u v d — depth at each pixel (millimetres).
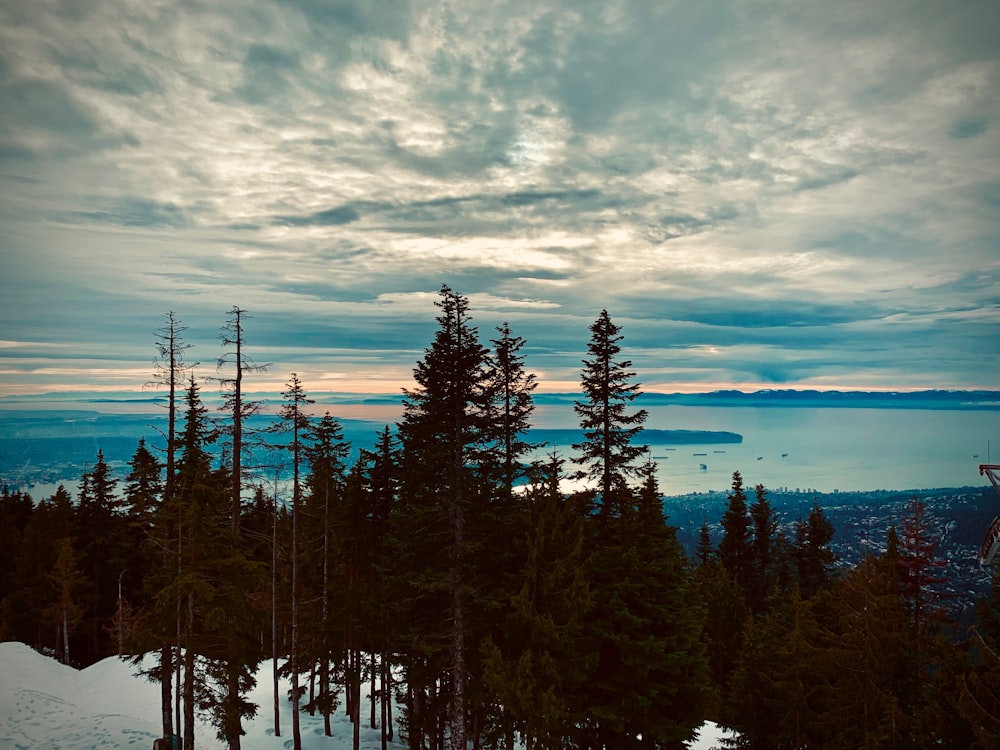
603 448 25297
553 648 20547
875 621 22891
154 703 33625
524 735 21469
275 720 30094
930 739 19031
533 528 22703
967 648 19281
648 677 22641
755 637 28500
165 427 24812
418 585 21109
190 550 20938
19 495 62781
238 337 24359
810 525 49688
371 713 31938
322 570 34531
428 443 22031
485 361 21844
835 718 22781
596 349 25359
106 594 49531
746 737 27625
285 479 27078
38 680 32156
